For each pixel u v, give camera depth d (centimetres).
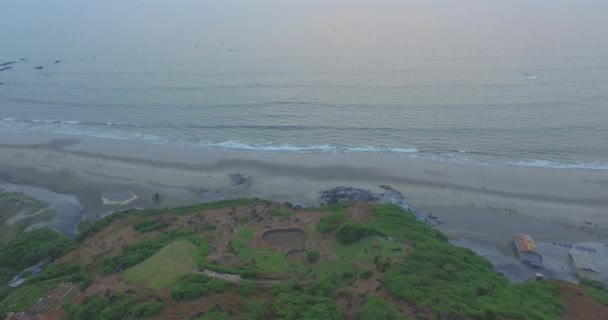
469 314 5428
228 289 6122
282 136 12912
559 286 6781
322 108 14050
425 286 5978
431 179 10775
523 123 12694
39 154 12688
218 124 13688
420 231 7881
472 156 11594
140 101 15338
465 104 13738
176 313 5572
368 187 10488
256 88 15588
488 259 8025
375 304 5553
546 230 9006
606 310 6031
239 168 11569
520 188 10319
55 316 5931
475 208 9725
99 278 6638
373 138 12538
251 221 8138
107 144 13088
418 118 13200
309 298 5741
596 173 10744
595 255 8244
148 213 9012
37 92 16650
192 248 7156
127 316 5612
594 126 12369
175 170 11625
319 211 8519
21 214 10012
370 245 7019
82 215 9969
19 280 7256
